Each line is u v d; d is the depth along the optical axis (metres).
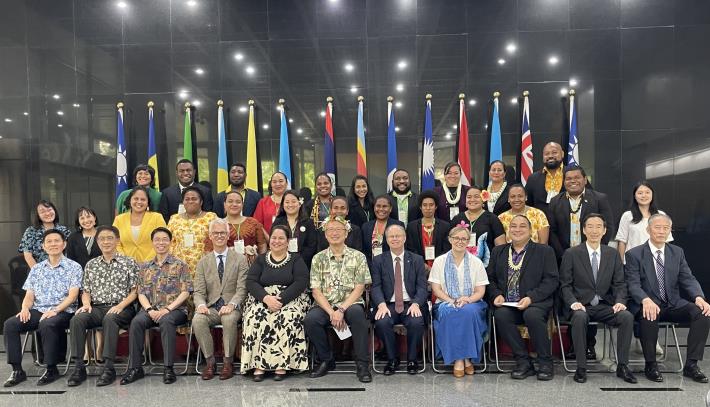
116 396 3.24
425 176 5.32
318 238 4.11
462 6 5.58
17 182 5.73
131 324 3.61
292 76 5.68
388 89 5.63
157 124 5.73
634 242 4.05
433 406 2.96
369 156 5.64
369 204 4.62
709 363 3.79
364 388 3.32
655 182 5.47
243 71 5.70
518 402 3.00
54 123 5.75
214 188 5.70
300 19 5.68
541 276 3.61
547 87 5.54
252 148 5.51
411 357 3.63
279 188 4.54
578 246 3.70
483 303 3.69
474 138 5.57
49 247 3.81
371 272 3.81
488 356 4.01
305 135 5.68
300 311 3.64
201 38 5.72
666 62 5.46
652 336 3.40
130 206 4.27
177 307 3.72
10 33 5.73
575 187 3.99
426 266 4.00
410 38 5.62
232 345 3.61
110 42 5.76
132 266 3.87
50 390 3.40
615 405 2.93
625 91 5.49
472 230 4.02
